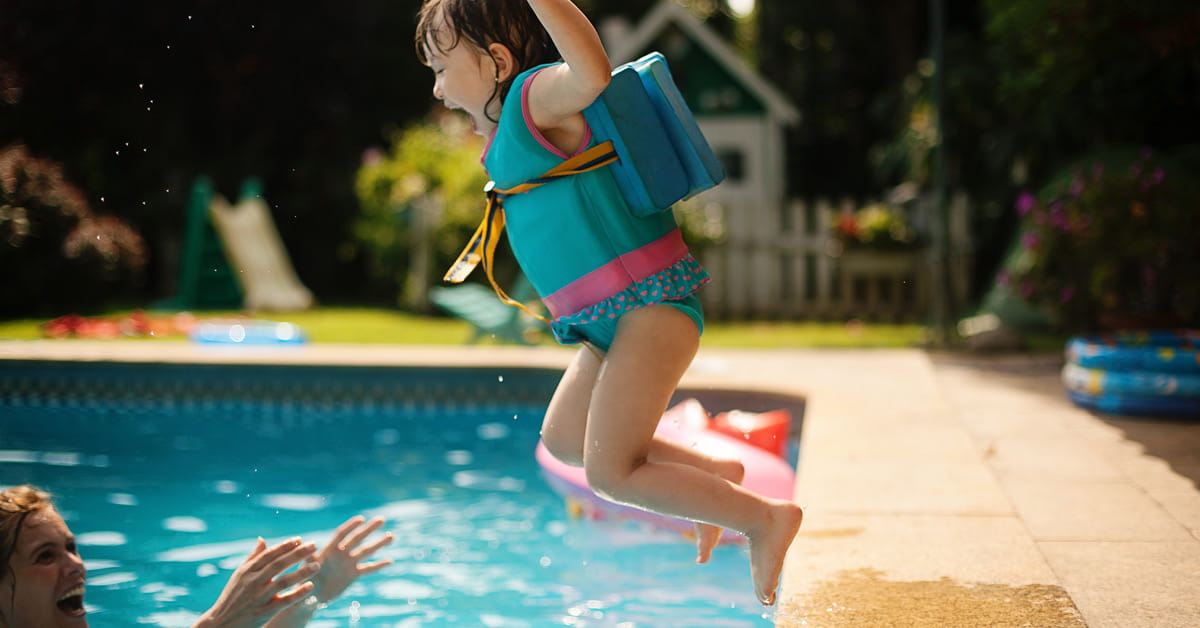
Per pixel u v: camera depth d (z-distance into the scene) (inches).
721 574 152.9
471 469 233.6
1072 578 116.3
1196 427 213.6
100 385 316.2
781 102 647.8
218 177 700.0
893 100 724.0
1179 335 257.6
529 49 99.8
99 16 553.9
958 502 150.7
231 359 313.1
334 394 309.0
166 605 137.6
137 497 204.1
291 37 708.0
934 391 262.2
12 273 441.1
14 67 498.0
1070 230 329.7
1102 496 154.3
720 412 270.8
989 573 118.0
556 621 132.6
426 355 326.0
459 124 603.8
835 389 266.2
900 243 489.1
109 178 595.2
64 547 92.1
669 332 97.5
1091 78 370.0
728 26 1072.8
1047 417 226.7
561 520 186.9
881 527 137.3
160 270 654.5
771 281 497.0
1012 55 399.5
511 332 365.4
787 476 164.9
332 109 756.0
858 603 107.9
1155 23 290.4
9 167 422.6
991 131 604.4
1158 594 110.8
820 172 901.2
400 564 159.6
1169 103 430.9
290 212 703.1
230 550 165.6
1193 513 144.3
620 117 95.5
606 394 96.3
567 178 96.3
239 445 260.2
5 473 224.1
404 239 545.6
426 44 101.5
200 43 650.2
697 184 97.4
